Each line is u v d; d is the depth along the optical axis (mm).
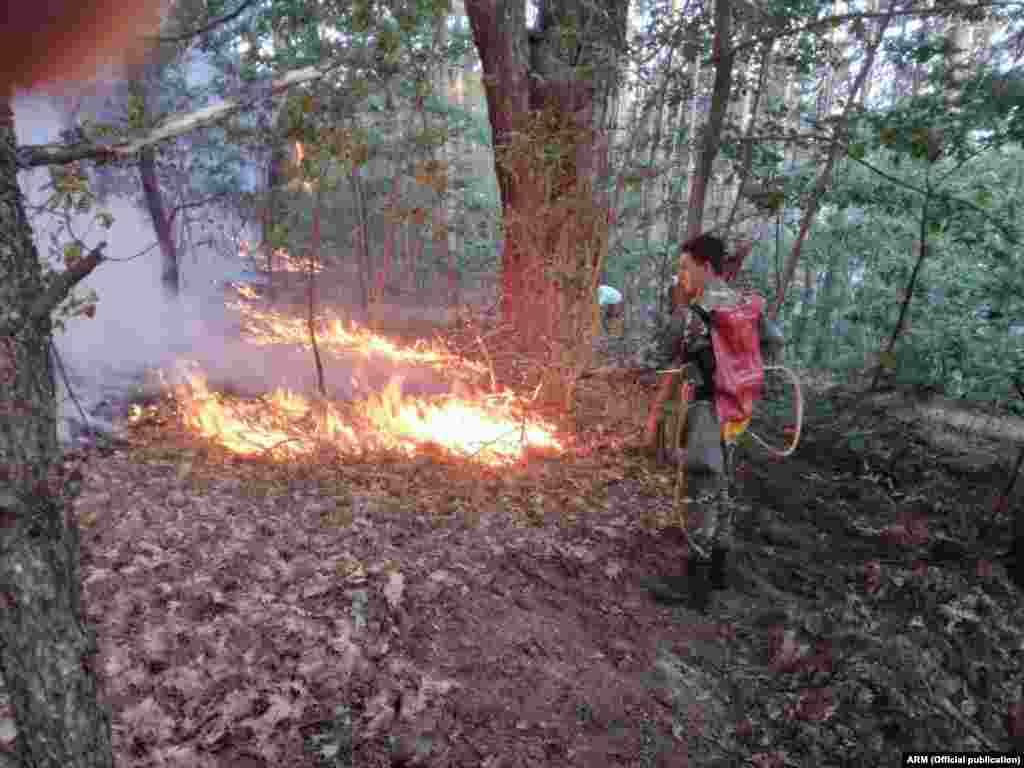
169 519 3654
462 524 3971
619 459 5309
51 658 1195
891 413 6320
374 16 5113
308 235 11500
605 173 6551
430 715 2467
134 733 2229
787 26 6090
